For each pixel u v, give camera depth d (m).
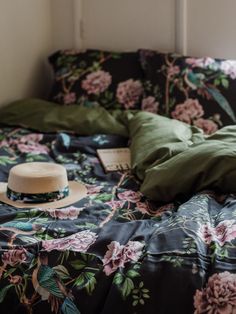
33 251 1.03
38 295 0.97
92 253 1.00
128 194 1.41
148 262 0.94
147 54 2.24
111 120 2.02
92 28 2.49
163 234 1.02
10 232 1.11
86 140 1.86
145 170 1.50
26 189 1.32
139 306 0.90
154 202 1.35
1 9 2.14
